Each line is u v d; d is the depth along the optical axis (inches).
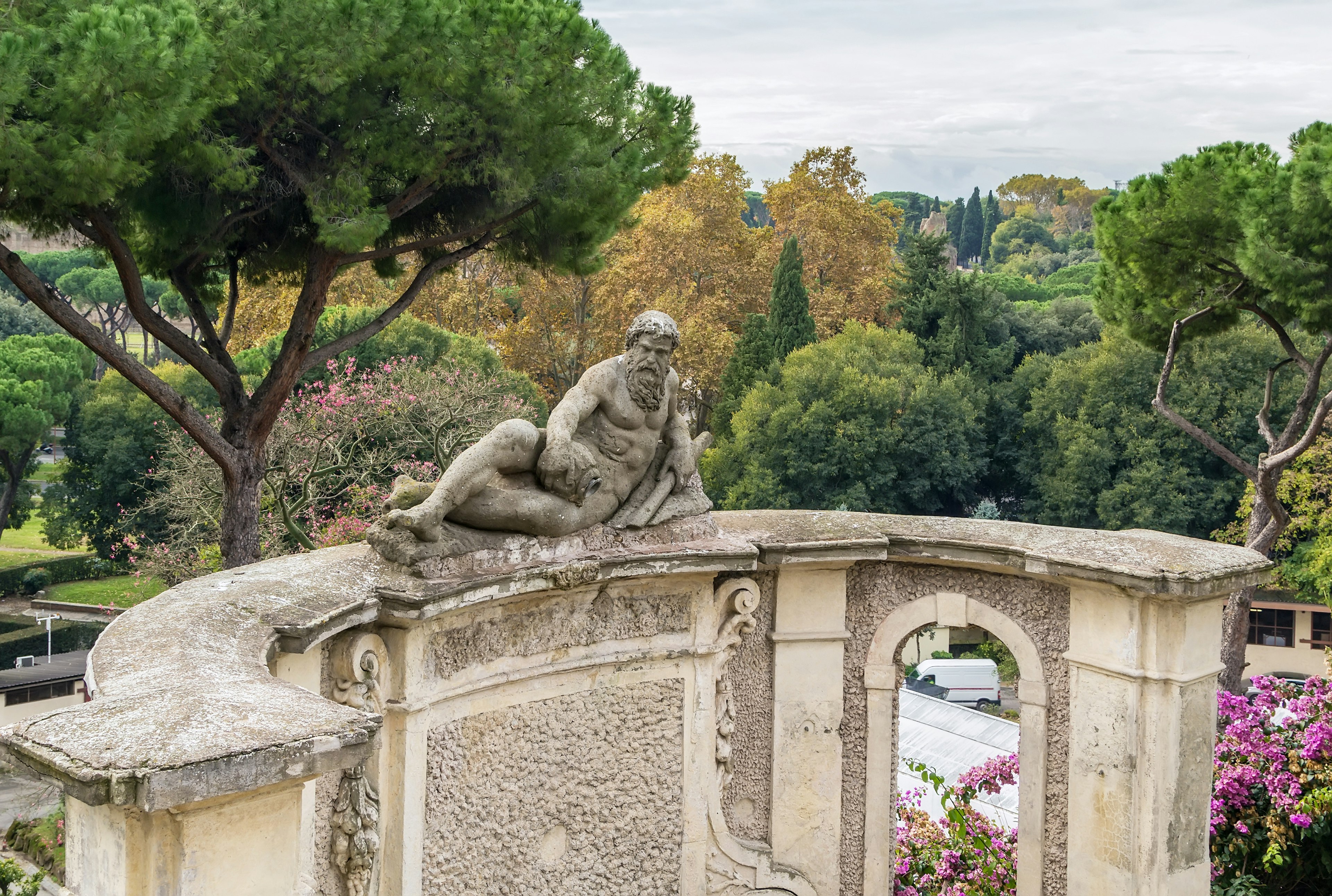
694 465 311.0
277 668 219.6
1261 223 560.4
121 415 1355.8
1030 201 5369.1
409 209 519.8
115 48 354.9
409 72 440.1
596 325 1854.1
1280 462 624.1
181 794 136.9
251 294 1400.1
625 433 291.7
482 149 477.4
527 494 271.3
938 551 337.4
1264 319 649.0
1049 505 1596.9
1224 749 406.0
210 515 740.0
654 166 540.7
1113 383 1568.7
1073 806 334.0
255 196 465.4
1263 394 1456.7
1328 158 529.3
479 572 260.1
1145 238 630.5
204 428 467.8
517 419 269.1
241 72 406.0
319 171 464.1
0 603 1482.5
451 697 265.3
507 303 2017.7
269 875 155.8
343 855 242.1
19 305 2095.2
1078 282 2979.8
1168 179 624.7
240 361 1218.6
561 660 295.9
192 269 505.0
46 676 1021.8
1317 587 1194.0
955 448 1615.4
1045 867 342.0
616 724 312.2
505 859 285.7
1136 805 318.7
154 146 405.1
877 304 2036.2
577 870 305.4
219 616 211.2
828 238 2057.1
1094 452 1525.6
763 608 345.7
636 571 292.4
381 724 159.2
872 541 335.6
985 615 346.6
